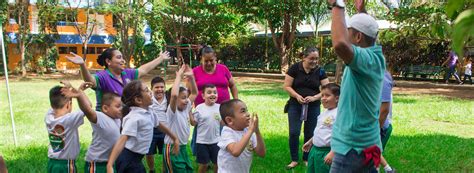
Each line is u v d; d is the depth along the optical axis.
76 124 4.20
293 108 6.21
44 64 30.06
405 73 22.12
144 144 4.33
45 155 6.89
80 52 35.31
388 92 4.33
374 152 3.09
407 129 9.12
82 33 31.64
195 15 27.22
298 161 6.30
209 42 30.06
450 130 9.27
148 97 4.30
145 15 27.59
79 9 31.06
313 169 4.80
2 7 27.53
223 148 3.98
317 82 6.09
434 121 10.38
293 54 26.64
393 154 6.86
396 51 21.23
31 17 31.33
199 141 5.36
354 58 2.80
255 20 26.30
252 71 29.47
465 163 6.36
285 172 5.92
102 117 4.24
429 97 15.47
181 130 5.12
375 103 3.05
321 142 4.61
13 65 31.44
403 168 6.05
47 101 14.80
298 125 6.17
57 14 29.77
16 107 13.20
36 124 10.15
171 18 28.25
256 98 14.77
